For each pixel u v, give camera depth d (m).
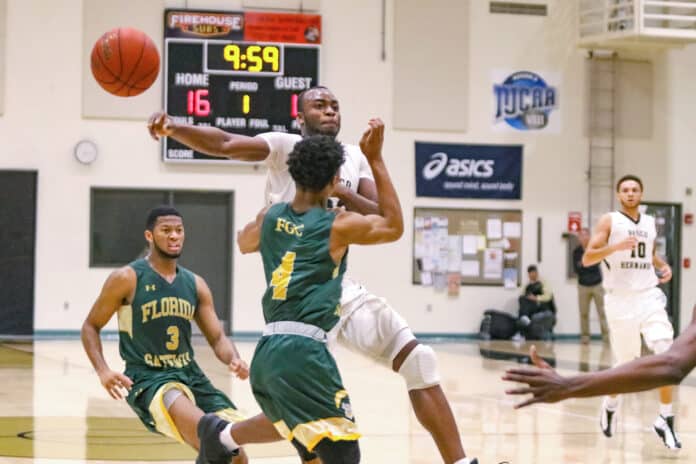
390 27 20.72
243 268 20.19
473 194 21.02
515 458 7.87
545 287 20.77
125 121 19.77
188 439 5.88
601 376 2.98
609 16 20.78
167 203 20.00
